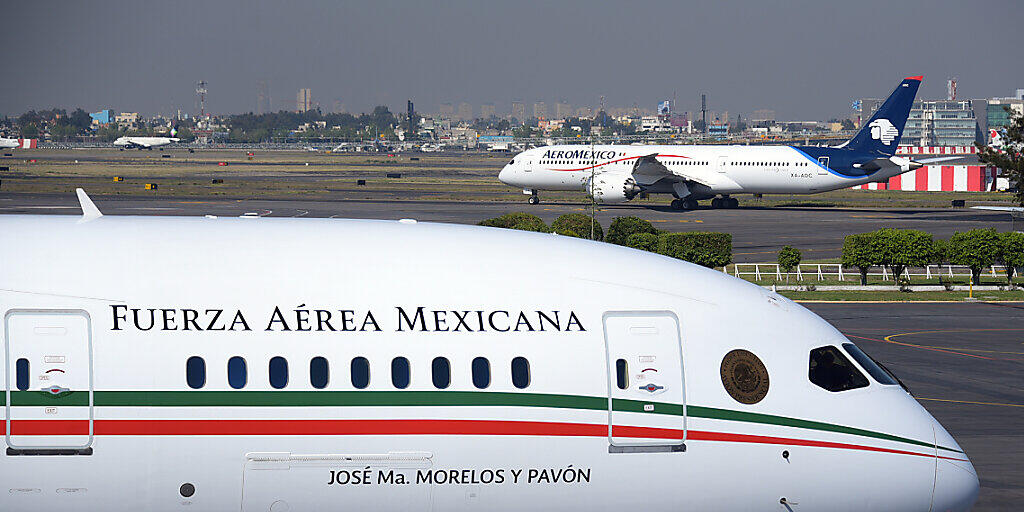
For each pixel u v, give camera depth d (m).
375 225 32.50
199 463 27.41
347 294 29.03
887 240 135.38
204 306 28.20
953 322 108.44
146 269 28.70
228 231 30.73
